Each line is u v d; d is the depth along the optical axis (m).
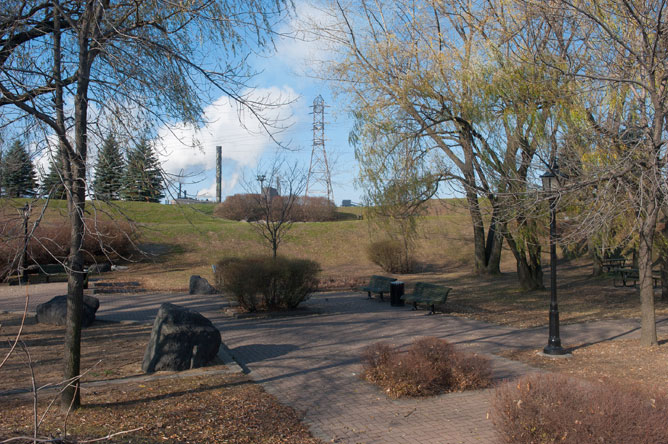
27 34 6.98
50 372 7.31
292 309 14.69
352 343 9.99
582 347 9.48
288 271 14.30
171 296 18.83
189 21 7.24
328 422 5.36
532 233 14.72
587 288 20.16
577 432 3.53
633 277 19.22
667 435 3.46
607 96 10.02
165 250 31.42
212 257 31.31
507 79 12.90
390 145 15.85
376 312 14.95
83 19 6.09
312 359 8.49
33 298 17.75
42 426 4.79
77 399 5.44
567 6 10.37
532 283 20.05
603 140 9.76
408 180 16.23
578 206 10.69
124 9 7.48
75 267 5.44
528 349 9.33
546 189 9.21
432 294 14.88
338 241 36.78
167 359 7.52
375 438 4.91
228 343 10.04
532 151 12.72
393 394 6.31
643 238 9.37
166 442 4.57
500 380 7.04
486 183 13.74
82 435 4.56
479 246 27.12
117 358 8.38
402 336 10.81
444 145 16.75
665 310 14.12
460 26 16.25
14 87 6.03
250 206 44.25
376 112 15.55
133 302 17.00
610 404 3.63
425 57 15.16
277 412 5.65
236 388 6.61
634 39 9.73
